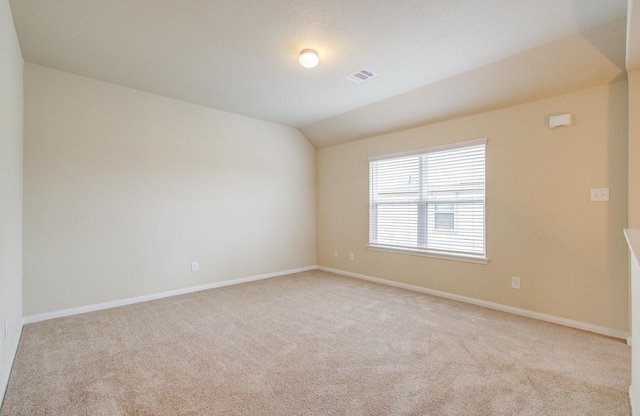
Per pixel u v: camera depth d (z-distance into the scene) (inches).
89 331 104.8
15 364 82.6
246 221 176.9
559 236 111.8
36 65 114.1
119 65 114.7
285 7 81.2
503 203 125.6
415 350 91.0
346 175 193.2
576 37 93.0
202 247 158.6
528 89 114.2
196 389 71.9
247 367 81.7
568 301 109.7
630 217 91.3
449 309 127.3
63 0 78.5
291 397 68.9
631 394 63.8
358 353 89.4
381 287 163.2
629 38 73.9
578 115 107.3
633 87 90.6
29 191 112.3
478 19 86.0
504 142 125.3
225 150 167.6
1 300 70.8
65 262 119.6
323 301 138.6
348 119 173.2
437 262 147.6
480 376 77.0
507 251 124.5
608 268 101.8
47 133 116.3
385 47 101.0
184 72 120.3
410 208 159.8
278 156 192.4
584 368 80.5
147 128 140.6
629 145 91.8
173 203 148.6
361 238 183.9
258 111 167.5
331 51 103.8
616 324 100.2
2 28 72.0
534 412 63.5
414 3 79.4
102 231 128.4
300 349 91.9
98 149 127.6
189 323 112.4
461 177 139.8
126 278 134.5
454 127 141.3
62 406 65.6
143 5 80.6
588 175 105.6
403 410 64.2
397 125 160.7
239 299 141.7
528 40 96.3
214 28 91.0
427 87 132.1
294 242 201.5
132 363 83.7
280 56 107.4
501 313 122.3
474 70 116.5
